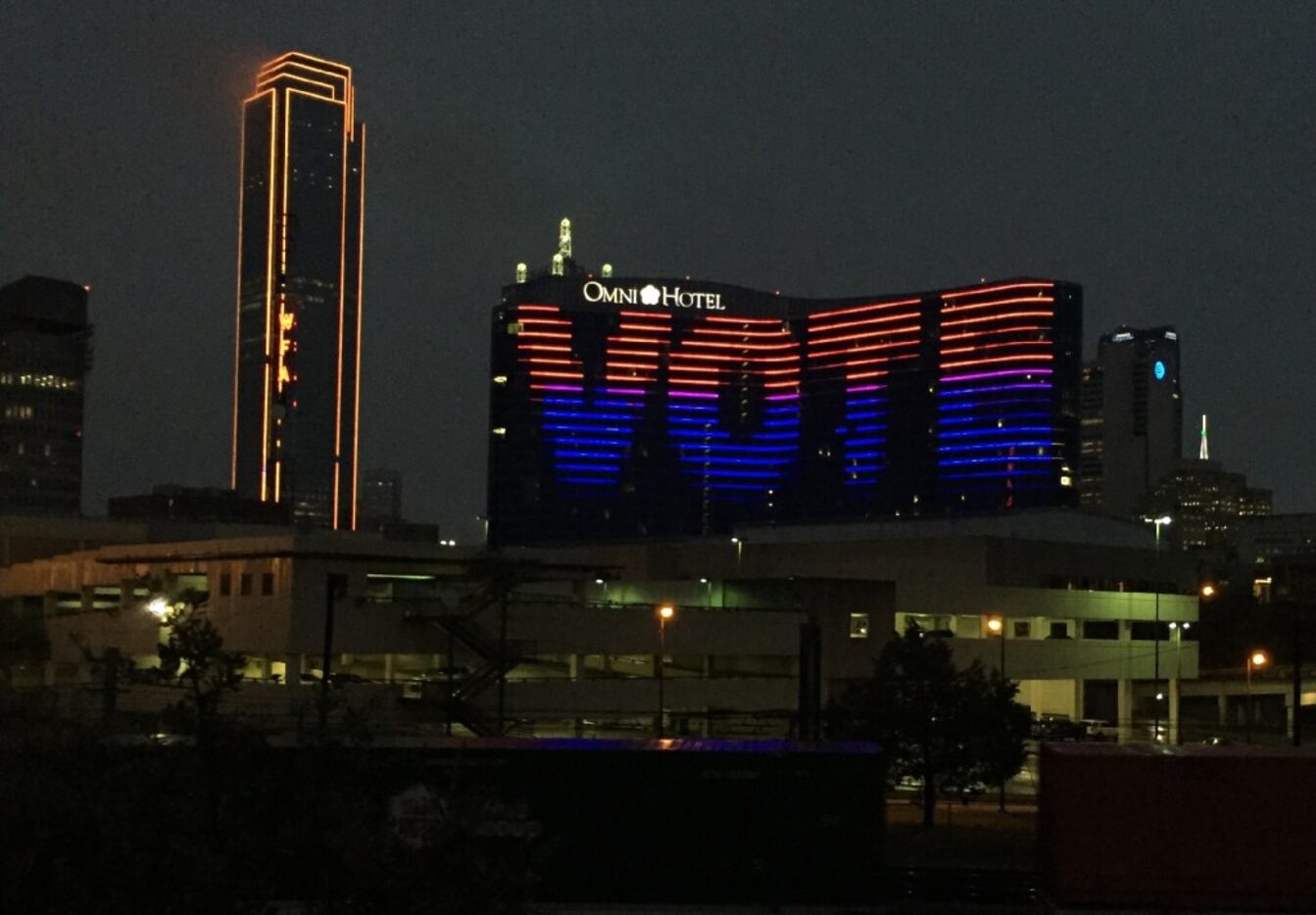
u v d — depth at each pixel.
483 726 60.97
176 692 61.03
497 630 66.75
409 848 17.48
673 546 107.69
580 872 30.25
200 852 17.41
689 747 30.92
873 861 30.77
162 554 73.44
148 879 17.73
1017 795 65.38
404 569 68.38
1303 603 143.38
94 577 79.25
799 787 30.81
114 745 20.55
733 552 105.38
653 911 30.36
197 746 19.80
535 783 30.20
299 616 63.84
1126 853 30.42
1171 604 108.88
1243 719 119.75
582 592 78.06
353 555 66.19
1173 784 30.52
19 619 82.06
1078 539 121.31
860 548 102.50
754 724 72.25
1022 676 96.69
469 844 17.80
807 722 51.25
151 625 69.06
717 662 74.50
